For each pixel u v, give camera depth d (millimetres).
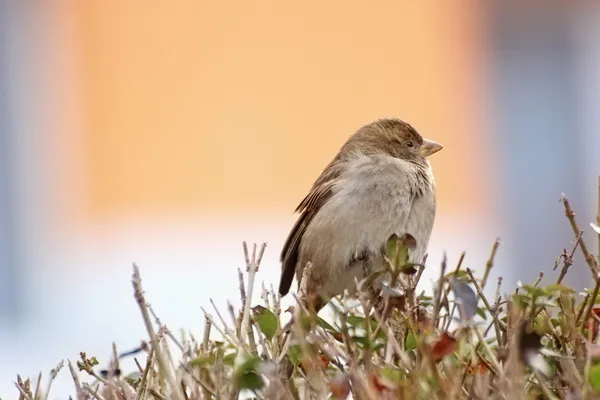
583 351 4238
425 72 15727
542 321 4449
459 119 15797
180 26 15539
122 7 15555
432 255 15383
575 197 15891
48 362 14000
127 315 14727
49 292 15102
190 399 4277
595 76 15938
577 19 15898
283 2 15641
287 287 7812
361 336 4199
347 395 3885
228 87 15523
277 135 15523
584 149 15930
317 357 4156
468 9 15820
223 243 15297
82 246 15352
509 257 15609
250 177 15492
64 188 15477
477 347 4297
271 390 4062
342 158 7828
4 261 15148
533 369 4156
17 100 15469
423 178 7367
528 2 15828
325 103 15578
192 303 14445
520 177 15883
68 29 15578
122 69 15523
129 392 4430
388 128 7871
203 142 15492
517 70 15898
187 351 4430
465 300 4180
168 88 15523
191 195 15445
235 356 4305
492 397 4016
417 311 4383
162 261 15242
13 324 14875
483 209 15711
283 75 15594
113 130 15547
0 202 15234
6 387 12195
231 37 15578
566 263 4465
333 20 15617
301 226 7590
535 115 15844
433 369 3859
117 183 15492
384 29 15719
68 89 15547
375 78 15625
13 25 15469
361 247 7191
